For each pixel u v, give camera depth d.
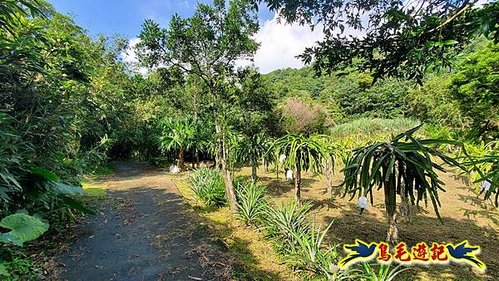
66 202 3.18
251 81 5.78
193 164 9.20
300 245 2.94
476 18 1.39
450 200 5.48
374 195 5.74
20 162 2.63
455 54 1.70
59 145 3.50
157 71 5.38
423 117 14.45
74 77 3.95
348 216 4.55
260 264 2.93
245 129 6.22
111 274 2.42
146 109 10.97
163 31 4.68
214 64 5.14
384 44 1.91
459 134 5.36
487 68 4.36
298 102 15.23
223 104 5.48
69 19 6.90
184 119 9.43
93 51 8.09
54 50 3.75
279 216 3.49
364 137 13.03
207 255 2.77
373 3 1.90
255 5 2.04
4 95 2.97
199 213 4.52
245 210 4.10
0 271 1.98
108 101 8.46
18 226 2.16
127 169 9.27
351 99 22.61
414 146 2.26
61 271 2.46
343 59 2.08
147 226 3.58
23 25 3.22
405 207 4.21
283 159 4.61
